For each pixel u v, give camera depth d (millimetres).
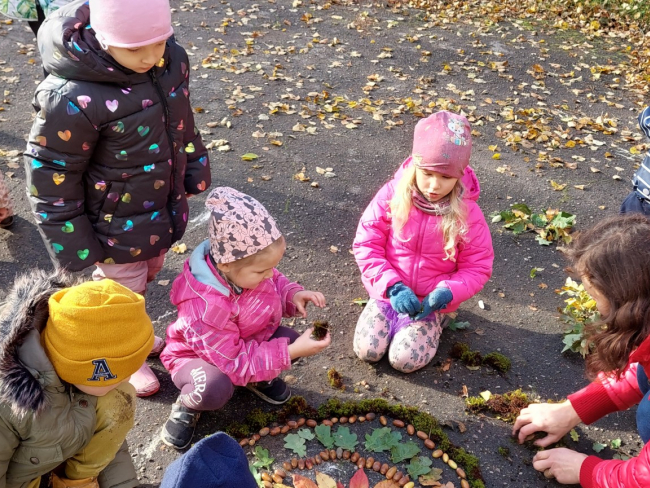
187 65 2678
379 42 7270
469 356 3135
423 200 2975
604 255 1995
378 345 3043
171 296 2615
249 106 5586
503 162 5047
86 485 2207
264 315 2621
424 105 5914
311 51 6879
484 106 5984
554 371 3146
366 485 2477
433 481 2529
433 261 3066
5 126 4988
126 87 2418
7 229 3844
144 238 2721
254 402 2850
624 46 7746
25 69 5984
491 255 3062
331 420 2771
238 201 2359
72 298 1792
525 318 3473
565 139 5488
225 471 1561
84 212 2607
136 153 2518
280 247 2400
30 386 1790
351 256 3896
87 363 1811
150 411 2805
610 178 4926
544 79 6684
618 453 2723
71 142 2363
